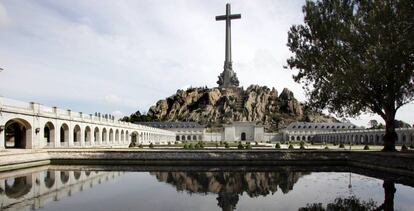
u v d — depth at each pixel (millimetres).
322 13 46594
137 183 31734
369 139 118062
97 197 24812
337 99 47969
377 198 24375
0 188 28656
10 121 50406
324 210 20875
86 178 35125
